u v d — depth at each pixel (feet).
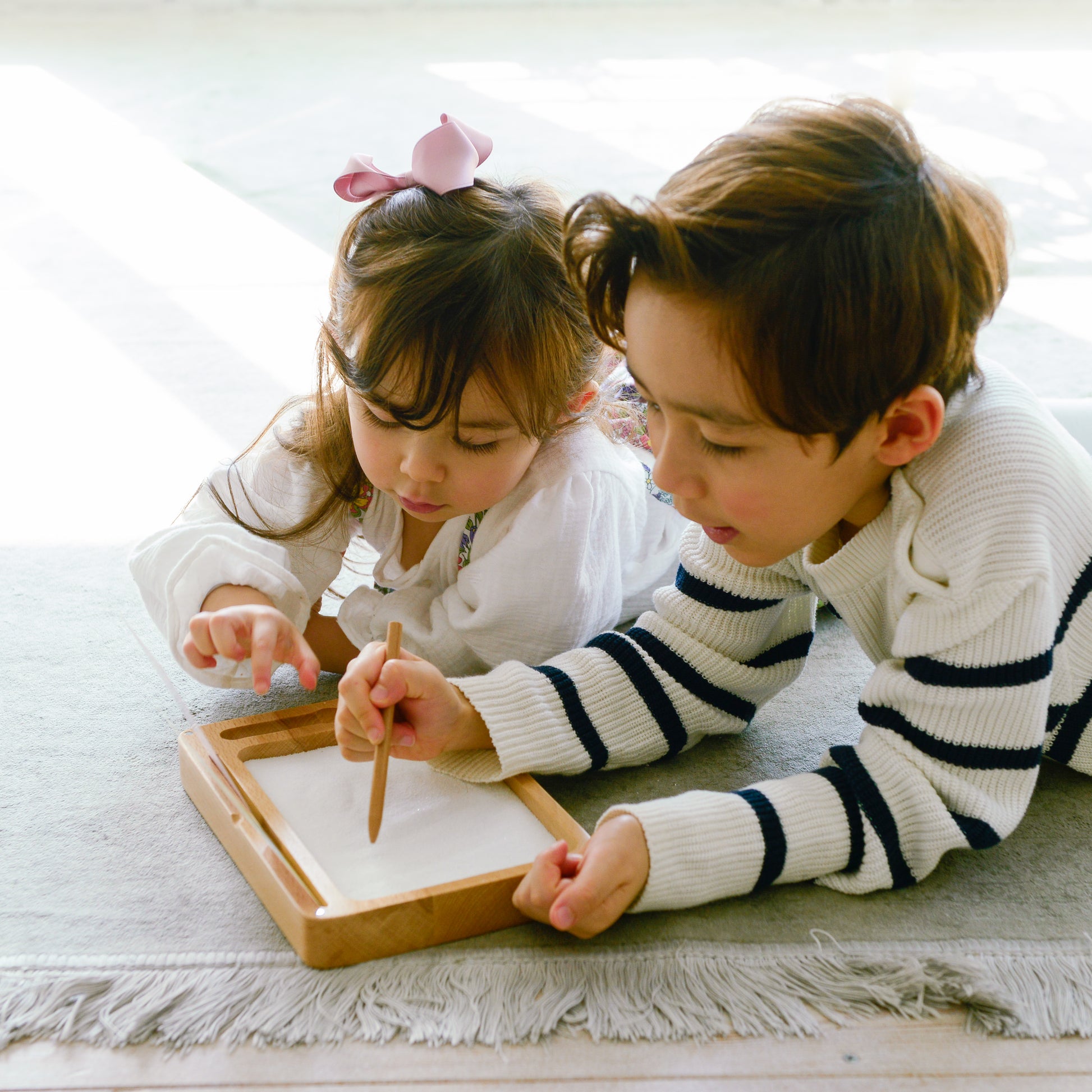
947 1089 1.98
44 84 10.87
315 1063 1.99
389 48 12.30
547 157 8.58
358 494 3.11
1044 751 2.80
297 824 2.46
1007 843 2.59
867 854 2.38
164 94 10.55
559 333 2.73
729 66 11.32
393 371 2.60
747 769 2.83
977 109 9.84
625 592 3.48
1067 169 8.38
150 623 3.41
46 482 4.38
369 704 2.42
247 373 5.50
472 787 2.62
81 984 2.11
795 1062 2.02
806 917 2.35
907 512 2.37
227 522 3.04
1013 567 2.30
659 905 2.28
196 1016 2.06
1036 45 11.98
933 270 2.04
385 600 3.17
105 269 6.91
